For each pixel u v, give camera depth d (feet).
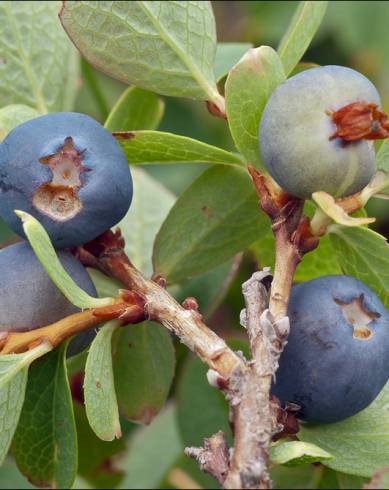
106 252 0.45
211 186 0.48
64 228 0.44
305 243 0.44
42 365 0.45
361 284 0.44
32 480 0.46
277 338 0.42
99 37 0.47
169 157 0.47
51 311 0.44
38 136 0.44
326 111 0.42
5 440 0.44
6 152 0.44
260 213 0.49
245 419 0.41
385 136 0.42
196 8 0.48
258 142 0.45
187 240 0.49
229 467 0.41
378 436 0.44
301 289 0.44
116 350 0.50
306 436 0.44
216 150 0.46
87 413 0.43
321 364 0.43
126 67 0.47
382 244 0.45
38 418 0.46
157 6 0.47
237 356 0.42
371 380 0.44
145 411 0.50
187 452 0.42
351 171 0.42
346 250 0.46
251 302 0.43
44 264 0.42
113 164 0.44
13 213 0.44
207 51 0.48
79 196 0.44
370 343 0.43
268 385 0.41
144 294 0.44
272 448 0.41
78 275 0.45
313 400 0.44
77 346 0.45
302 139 0.42
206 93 0.48
